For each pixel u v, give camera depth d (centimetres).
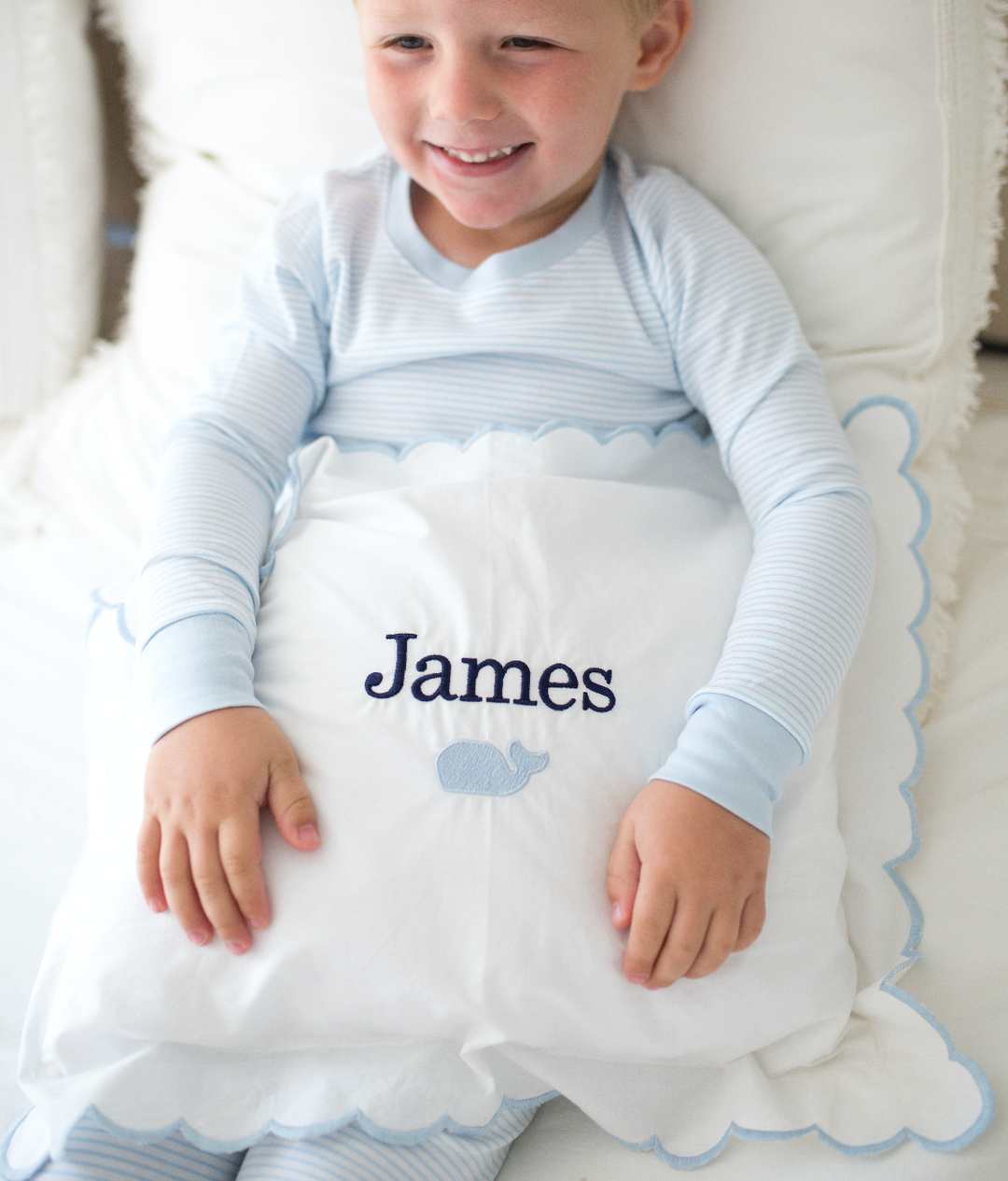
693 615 74
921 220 89
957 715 87
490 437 82
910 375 94
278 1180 62
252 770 67
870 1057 69
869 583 76
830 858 72
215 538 78
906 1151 65
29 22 103
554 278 85
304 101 101
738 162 90
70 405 110
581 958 64
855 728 81
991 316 112
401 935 63
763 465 80
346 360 88
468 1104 65
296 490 84
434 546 74
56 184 108
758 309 84
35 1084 64
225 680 70
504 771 67
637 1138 66
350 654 71
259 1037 64
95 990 63
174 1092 64
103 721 79
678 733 71
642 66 85
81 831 84
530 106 75
